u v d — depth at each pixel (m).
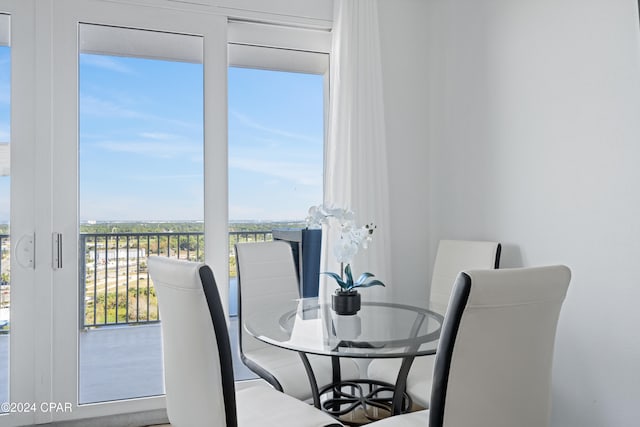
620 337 1.94
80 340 2.63
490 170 2.70
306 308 2.24
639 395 1.86
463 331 1.30
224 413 1.50
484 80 2.75
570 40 2.18
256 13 2.92
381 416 2.71
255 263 2.72
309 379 2.10
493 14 2.67
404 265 3.19
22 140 2.52
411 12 3.23
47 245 2.55
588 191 2.08
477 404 1.37
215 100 2.85
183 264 1.50
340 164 2.94
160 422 2.72
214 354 1.48
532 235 2.40
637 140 1.86
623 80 1.92
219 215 2.85
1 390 2.49
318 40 3.13
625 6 1.91
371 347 1.59
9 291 2.50
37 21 2.54
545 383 1.48
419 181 3.24
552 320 1.43
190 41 2.82
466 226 2.91
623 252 1.92
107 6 2.66
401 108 3.19
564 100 2.21
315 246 3.13
